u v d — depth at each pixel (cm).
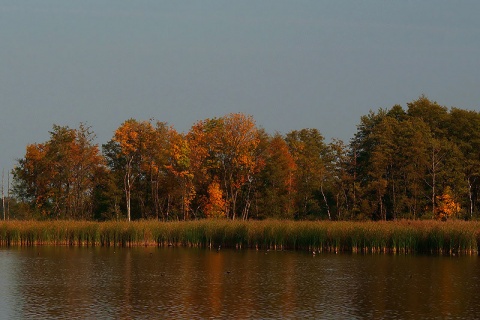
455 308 4572
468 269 6462
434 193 11481
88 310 4466
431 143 11631
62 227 9188
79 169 12756
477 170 11806
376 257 7519
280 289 5322
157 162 12631
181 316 4275
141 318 4209
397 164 11919
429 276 6012
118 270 6438
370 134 12375
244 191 12875
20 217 12550
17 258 7450
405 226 8112
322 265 6806
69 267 6656
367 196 11938
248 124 12256
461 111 12556
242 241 8700
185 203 12144
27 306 4603
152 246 8994
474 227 7881
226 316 4272
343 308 4556
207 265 6825
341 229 8175
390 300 4850
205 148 12406
